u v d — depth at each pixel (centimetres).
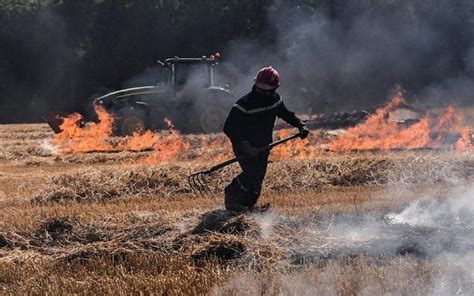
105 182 2248
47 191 2212
